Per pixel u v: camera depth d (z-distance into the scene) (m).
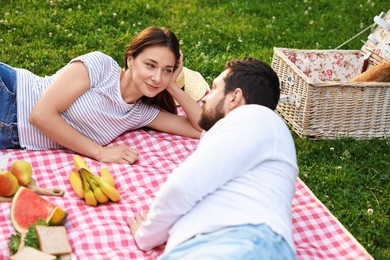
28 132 4.18
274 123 3.04
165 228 3.04
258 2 7.55
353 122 4.96
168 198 2.90
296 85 4.97
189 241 2.80
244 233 2.75
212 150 2.88
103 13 6.69
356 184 4.47
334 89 4.79
